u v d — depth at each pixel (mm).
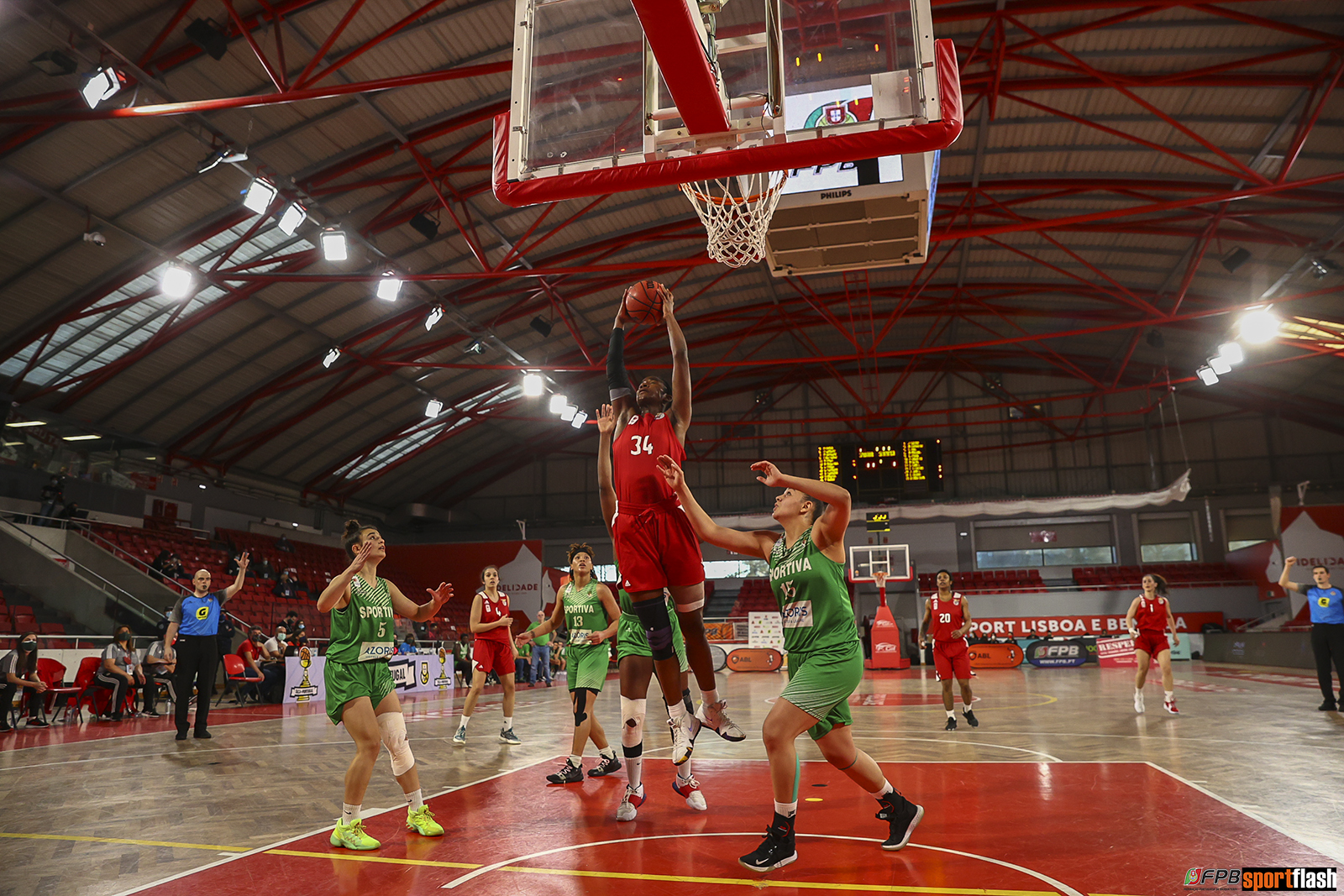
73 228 15859
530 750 7840
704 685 4133
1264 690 13148
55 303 17594
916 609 31266
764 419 35438
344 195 17375
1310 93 14922
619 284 24281
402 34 13523
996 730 8508
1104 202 20703
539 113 4637
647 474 3898
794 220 9242
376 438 29969
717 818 4508
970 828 4129
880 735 8273
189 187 15766
